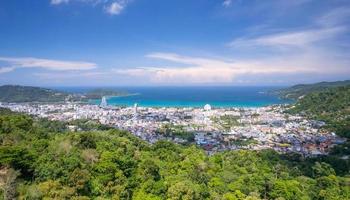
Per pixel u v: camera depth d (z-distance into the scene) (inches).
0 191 1846.7
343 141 6456.7
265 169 3511.3
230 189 2691.9
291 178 3420.3
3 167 2033.7
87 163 2411.4
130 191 2314.2
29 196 1835.6
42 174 2071.9
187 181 2492.6
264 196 2834.6
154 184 2331.4
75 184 2043.6
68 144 2753.4
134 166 2628.0
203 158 3464.6
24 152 2149.4
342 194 3132.4
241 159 3860.7
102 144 2965.1
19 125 3152.1
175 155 3454.7
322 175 3892.7
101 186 2188.7
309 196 2972.4
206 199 2390.5
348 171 4382.4
